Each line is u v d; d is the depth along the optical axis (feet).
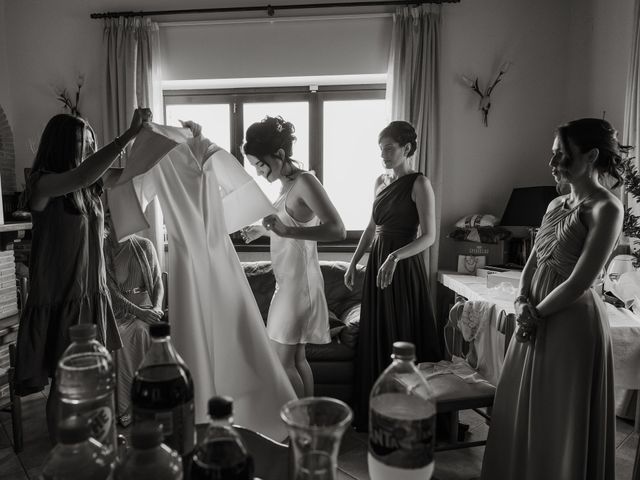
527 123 11.19
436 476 6.22
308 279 5.89
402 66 10.87
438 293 11.05
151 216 11.12
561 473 4.34
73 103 11.93
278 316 5.92
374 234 7.64
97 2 11.64
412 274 6.86
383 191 6.91
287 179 5.66
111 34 11.31
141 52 11.32
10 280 7.80
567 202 4.57
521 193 10.09
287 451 2.76
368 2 10.93
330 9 11.21
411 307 6.89
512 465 4.73
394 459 2.04
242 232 6.00
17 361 4.54
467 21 11.05
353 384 7.87
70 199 4.60
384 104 12.04
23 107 12.05
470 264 10.32
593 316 4.32
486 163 11.30
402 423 2.03
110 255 8.05
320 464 1.89
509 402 4.89
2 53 11.87
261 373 4.79
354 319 8.33
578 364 4.27
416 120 10.82
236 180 4.82
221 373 4.68
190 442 2.22
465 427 7.34
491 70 11.10
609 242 3.99
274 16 11.33
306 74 11.41
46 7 11.76
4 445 7.02
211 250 4.58
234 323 4.70
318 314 6.01
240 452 1.73
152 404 2.11
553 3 10.91
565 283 4.19
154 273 8.50
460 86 11.19
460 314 7.32
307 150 12.28
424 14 10.69
